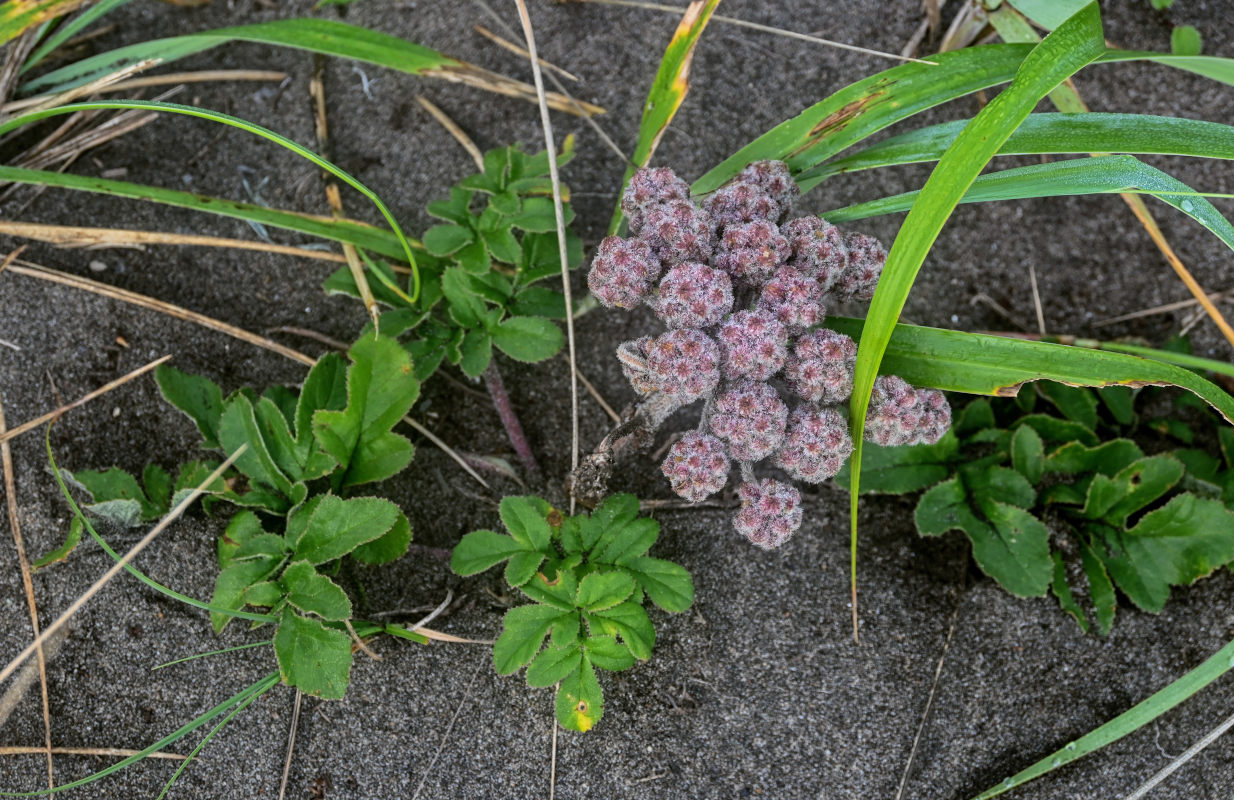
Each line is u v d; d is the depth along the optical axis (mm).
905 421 264
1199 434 337
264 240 339
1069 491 317
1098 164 273
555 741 299
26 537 308
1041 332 344
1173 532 307
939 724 304
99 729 300
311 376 306
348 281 312
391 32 359
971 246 349
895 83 293
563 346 334
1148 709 275
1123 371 257
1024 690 306
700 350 254
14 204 334
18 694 299
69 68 341
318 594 281
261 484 301
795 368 261
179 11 363
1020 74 255
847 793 300
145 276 333
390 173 346
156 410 322
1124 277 348
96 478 302
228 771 298
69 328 323
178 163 345
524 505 293
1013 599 312
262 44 358
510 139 348
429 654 305
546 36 356
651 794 299
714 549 316
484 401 332
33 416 317
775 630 309
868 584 314
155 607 304
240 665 302
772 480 270
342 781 298
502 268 323
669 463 266
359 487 320
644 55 354
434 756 300
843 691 305
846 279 278
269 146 348
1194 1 361
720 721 303
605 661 278
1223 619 311
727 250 269
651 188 277
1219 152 270
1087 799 300
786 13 356
